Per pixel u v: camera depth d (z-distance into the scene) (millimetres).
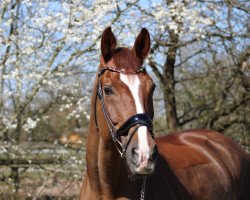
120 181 3115
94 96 3186
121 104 2852
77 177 8516
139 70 2951
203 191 3742
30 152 8758
